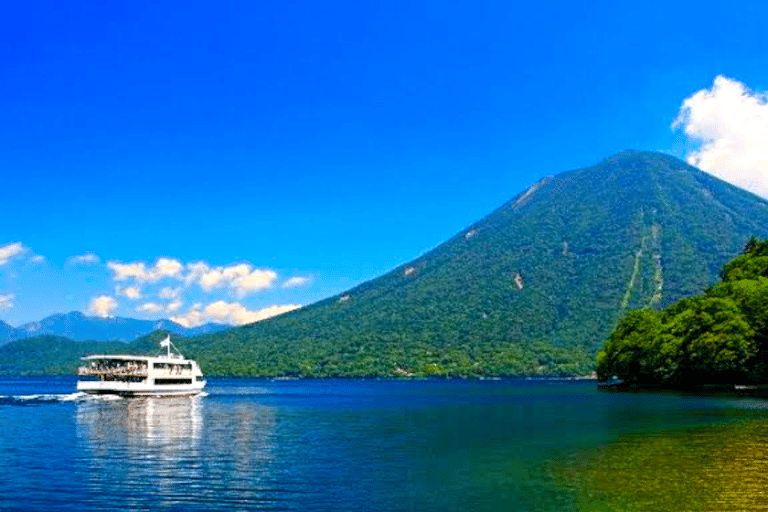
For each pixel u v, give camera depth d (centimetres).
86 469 4781
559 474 4325
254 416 9481
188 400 13688
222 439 6544
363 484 4166
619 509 3378
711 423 6912
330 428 7625
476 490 3925
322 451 5631
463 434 6769
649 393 13050
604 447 5438
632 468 4428
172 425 8044
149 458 5297
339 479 4338
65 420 8650
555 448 5494
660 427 6719
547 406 10612
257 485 4175
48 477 4478
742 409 8531
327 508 3591
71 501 3803
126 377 13362
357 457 5256
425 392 18688
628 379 16188
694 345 12481
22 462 5112
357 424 8100
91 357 13238
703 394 11938
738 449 5106
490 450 5497
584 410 9425
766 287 12356
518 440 6094
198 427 7788
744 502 3450
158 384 13862
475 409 10525
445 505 3597
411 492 3916
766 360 11962
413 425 7900
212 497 3866
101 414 9688
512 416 8831
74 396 14188
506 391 17850
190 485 4197
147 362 13588
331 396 16588
